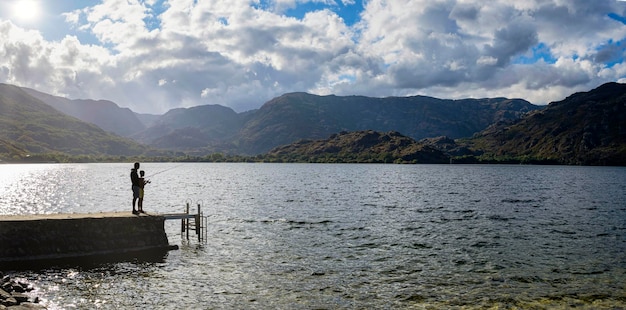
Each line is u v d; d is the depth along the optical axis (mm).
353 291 24234
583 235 41125
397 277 26953
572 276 27312
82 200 74312
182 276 26891
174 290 24188
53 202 71375
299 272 27938
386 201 73125
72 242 30391
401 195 85375
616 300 23078
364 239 38812
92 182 125312
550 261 31000
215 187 108500
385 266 29484
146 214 34406
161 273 27500
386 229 44125
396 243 37031
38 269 27828
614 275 27531
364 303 22375
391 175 182250
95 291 23875
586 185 119750
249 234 41094
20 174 177375
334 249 34625
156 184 120938
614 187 111125
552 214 56438
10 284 23250
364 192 92750
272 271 28156
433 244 36656
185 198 78500
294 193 89812
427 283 25750
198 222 37844
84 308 21219
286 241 37781
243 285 25172
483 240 38469
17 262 28391
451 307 21938
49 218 30094
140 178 35125
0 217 30344
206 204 68000
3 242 28391
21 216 31062
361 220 50438
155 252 32938
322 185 116625
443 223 48281
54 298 22625
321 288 24703
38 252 29250
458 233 41938
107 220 31797
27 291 23625
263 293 23781
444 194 88000
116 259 30625
